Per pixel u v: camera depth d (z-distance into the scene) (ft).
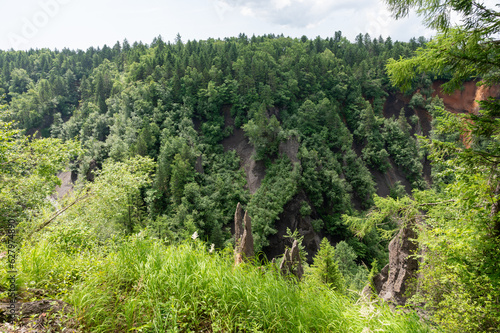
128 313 14.25
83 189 51.03
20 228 30.91
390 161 335.47
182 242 20.88
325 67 410.93
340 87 388.98
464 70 22.44
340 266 156.56
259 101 355.97
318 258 78.59
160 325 13.74
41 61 599.57
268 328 15.10
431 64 22.62
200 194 238.07
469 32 20.30
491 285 20.27
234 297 16.57
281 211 241.35
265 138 298.35
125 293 16.40
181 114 349.20
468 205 21.71
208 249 21.22
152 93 362.74
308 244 239.71
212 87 354.74
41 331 12.78
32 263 18.45
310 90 400.88
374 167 325.21
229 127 349.00
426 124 369.09
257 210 242.37
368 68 424.05
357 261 204.33
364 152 329.52
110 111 377.71
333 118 342.03
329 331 15.58
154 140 297.74
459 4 19.70
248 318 15.57
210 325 15.43
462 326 22.53
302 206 248.73
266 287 17.15
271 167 292.40
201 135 344.08
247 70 383.24
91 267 17.89
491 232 20.61
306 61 416.46
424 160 329.93
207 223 209.97
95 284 16.24
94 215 49.65
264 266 20.26
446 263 26.89
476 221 21.21
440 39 22.21
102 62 582.35
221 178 289.53
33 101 443.32
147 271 17.01
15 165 39.19
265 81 378.32
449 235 23.04
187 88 368.89
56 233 28.89
